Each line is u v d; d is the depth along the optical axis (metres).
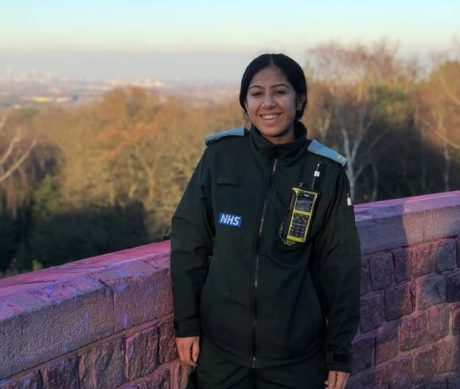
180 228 2.00
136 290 1.97
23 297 1.63
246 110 2.04
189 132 33.31
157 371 2.10
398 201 3.23
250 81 1.98
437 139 32.72
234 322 1.93
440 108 32.91
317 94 34.53
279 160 1.96
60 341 1.69
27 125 35.56
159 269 2.09
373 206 3.07
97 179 32.88
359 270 2.01
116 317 1.89
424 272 3.23
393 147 33.75
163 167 32.72
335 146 33.78
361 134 33.03
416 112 33.81
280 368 1.96
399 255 3.10
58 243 31.42
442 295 3.34
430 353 3.33
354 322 2.03
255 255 1.90
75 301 1.74
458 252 3.38
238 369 1.96
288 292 1.91
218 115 35.34
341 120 33.81
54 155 34.47
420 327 3.26
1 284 1.77
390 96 34.38
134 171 33.19
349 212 2.00
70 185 33.06
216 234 1.95
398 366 3.18
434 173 33.12
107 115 35.78
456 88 32.88
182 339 2.02
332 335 2.04
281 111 1.95
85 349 1.80
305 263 1.97
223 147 2.04
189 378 2.14
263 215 1.92
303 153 1.99
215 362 2.00
